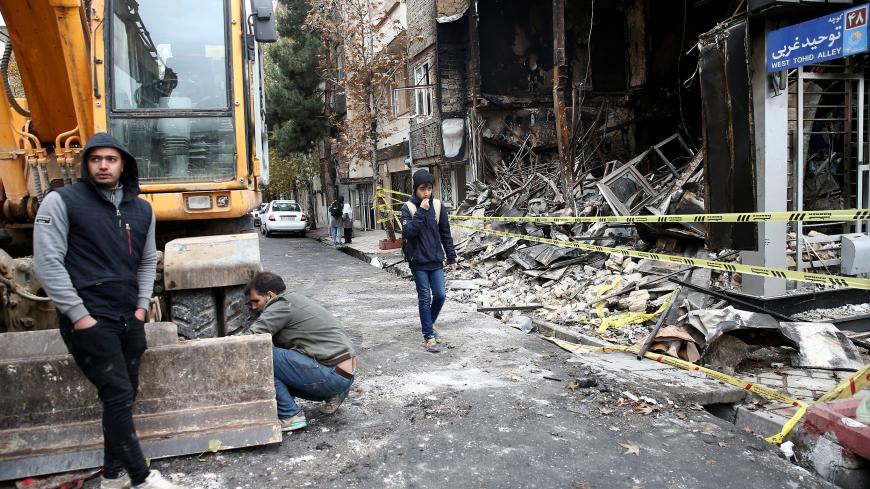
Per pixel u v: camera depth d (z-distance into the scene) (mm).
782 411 4664
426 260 6402
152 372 3891
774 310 6781
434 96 19375
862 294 7238
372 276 13078
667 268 8594
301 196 47438
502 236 12953
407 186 24266
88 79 5016
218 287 4805
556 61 11516
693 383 5137
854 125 8406
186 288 4652
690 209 8883
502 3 18641
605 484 3535
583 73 18594
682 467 3732
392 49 22641
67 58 4648
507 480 3594
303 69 26906
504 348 6492
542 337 6977
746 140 6688
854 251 6688
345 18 21516
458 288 10695
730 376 5531
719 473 3656
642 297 7844
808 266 7312
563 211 11836
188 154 5480
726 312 5867
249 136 5770
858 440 3604
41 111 4965
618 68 18797
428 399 4934
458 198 20719
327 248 21359
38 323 4539
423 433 4266
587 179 13695
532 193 14234
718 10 15758
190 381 3957
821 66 7961
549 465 3773
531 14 18781
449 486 3527
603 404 4754
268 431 3973
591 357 6086
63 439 3643
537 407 4719
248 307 4828
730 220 5738
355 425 4418
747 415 4688
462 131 19078
